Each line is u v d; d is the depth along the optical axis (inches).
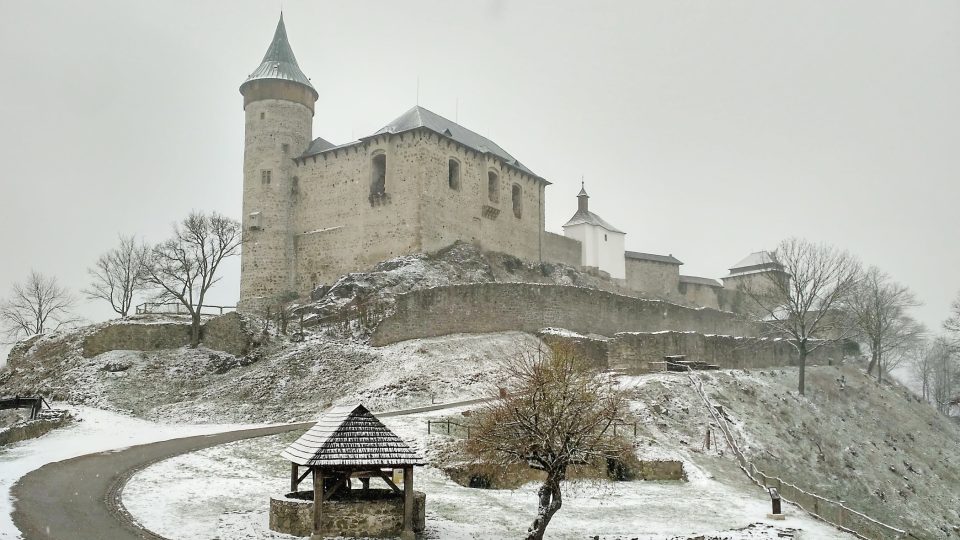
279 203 2536.9
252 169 2546.8
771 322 2428.6
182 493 845.2
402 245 2316.7
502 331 1886.1
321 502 691.4
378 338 1758.1
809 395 1899.6
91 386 1658.5
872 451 1672.0
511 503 932.6
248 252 2516.0
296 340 1872.5
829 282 2250.2
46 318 2817.4
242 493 859.4
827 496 1311.5
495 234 2630.4
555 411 770.8
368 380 1571.1
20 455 1043.3
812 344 2301.9
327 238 2484.0
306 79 2669.8
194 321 1921.8
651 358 1797.5
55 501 768.3
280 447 1120.8
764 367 2098.9
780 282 2394.2
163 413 1503.4
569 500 994.7
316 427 754.2
